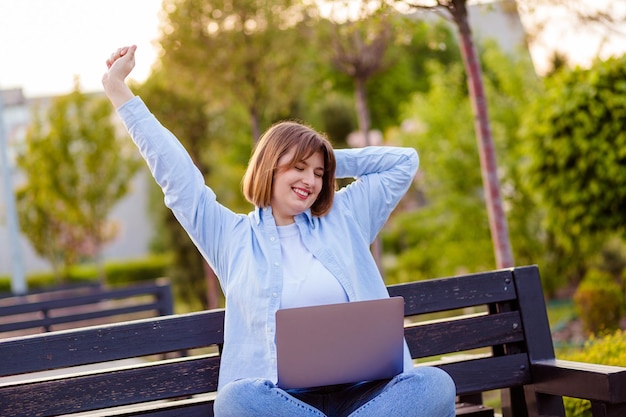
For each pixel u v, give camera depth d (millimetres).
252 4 8977
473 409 3400
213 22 9000
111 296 7797
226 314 3018
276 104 9766
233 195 13617
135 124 3086
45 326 7691
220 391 2770
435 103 12836
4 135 13953
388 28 8070
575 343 6770
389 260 16719
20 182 20844
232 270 3057
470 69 5723
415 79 21156
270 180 3100
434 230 12680
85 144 15680
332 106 16516
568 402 4266
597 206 7949
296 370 2730
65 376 2912
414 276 13031
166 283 7965
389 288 3279
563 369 3156
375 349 2785
